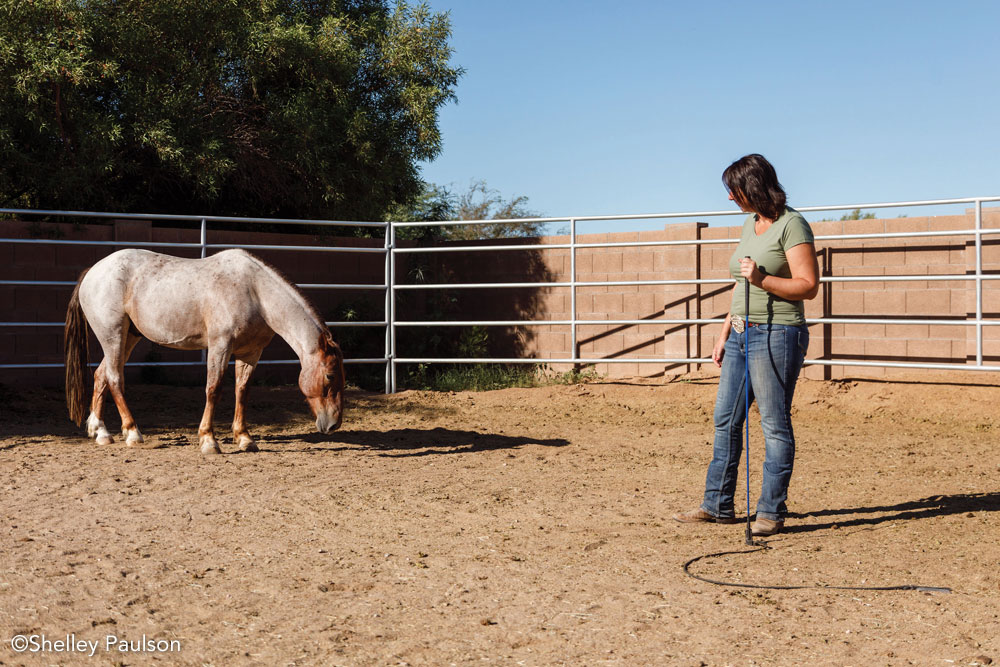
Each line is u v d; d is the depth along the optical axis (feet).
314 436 26.30
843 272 32.17
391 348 35.24
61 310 35.32
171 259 23.90
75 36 36.14
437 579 12.76
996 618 10.78
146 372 36.09
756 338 15.07
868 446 24.27
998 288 29.27
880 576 12.61
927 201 28.22
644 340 36.55
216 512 16.89
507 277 40.70
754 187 14.76
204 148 39.81
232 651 10.09
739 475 20.90
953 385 29.37
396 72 48.93
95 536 15.06
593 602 11.68
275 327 22.68
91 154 38.75
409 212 66.49
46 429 26.68
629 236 36.78
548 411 31.48
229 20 42.01
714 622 10.87
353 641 10.37
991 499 17.49
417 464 21.98
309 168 43.37
